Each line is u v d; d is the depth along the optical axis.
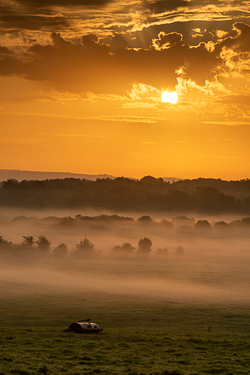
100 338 49.12
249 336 55.38
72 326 56.72
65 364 33.84
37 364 33.06
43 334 52.12
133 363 35.28
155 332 60.03
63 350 39.69
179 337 51.62
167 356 38.81
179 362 36.47
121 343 45.31
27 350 39.06
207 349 43.44
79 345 42.84
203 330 79.06
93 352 39.38
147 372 31.89
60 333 53.56
